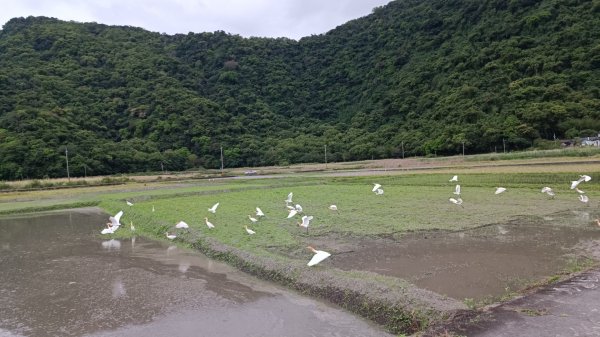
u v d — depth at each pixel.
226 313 9.59
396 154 68.81
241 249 14.33
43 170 53.62
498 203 21.45
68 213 29.30
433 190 28.08
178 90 86.25
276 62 114.69
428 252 13.29
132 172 64.19
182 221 18.80
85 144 61.34
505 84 66.56
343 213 20.55
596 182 25.50
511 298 8.89
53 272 13.74
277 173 57.97
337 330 8.42
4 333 8.93
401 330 8.19
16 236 20.94
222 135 79.62
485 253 12.91
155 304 10.39
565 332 6.92
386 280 10.12
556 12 72.50
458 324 7.56
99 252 16.56
